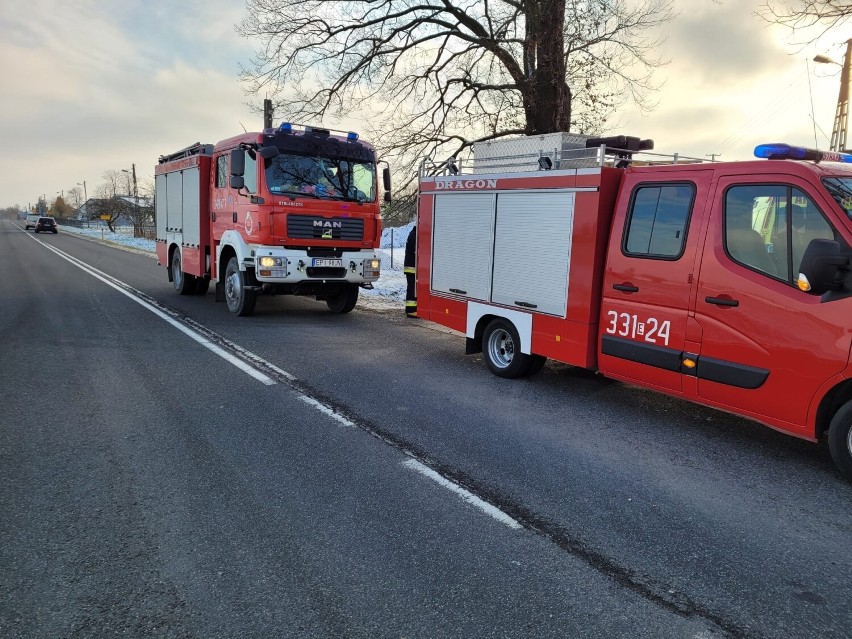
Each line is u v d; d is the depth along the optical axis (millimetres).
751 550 3264
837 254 3754
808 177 4168
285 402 5637
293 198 9469
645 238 5172
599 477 4168
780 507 3789
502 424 5223
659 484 4082
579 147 6949
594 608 2705
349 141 10219
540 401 5965
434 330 10023
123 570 2906
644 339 5191
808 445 4918
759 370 4383
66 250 30953
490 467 4273
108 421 4977
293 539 3225
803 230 4176
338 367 7109
